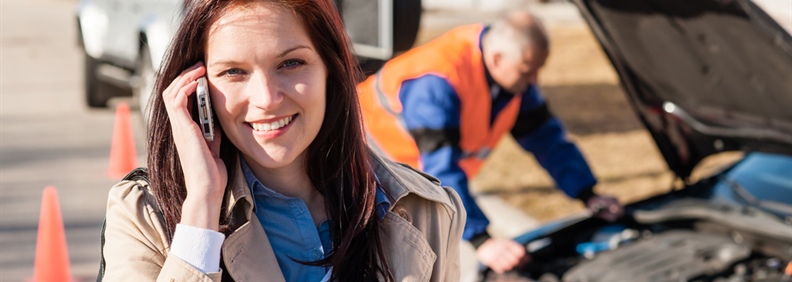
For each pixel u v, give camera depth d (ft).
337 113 5.87
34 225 19.97
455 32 13.46
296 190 5.98
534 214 21.21
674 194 14.14
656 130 13.70
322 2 5.58
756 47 10.48
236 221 5.74
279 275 5.64
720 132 12.92
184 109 5.57
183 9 5.58
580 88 36.42
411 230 5.92
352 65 5.86
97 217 20.54
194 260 5.37
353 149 5.91
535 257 12.57
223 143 5.84
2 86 37.09
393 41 10.44
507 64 13.05
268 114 5.47
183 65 5.63
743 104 12.23
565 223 13.24
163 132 5.71
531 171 24.57
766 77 11.12
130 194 5.70
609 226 13.58
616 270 12.14
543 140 14.26
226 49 5.41
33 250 18.38
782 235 12.28
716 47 11.16
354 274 5.76
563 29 51.88
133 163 23.99
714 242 12.81
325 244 5.93
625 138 28.35
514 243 12.43
